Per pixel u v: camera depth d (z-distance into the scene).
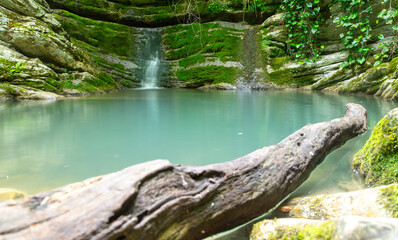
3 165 1.90
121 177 1.09
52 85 6.20
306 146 1.98
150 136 2.79
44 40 6.13
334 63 7.97
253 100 5.91
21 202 0.92
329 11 8.20
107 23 10.44
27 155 2.13
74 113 4.08
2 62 5.55
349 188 1.76
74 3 10.09
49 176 1.73
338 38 8.18
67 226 0.85
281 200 1.62
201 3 11.23
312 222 1.19
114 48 10.34
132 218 0.96
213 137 2.75
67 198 0.97
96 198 0.97
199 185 1.24
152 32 11.35
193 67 10.12
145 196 1.05
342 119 2.76
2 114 3.88
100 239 0.86
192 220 1.16
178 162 2.01
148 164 1.19
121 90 8.72
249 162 1.51
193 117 3.92
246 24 10.97
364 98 5.71
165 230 1.06
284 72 8.80
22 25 5.96
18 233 0.80
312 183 1.85
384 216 1.23
